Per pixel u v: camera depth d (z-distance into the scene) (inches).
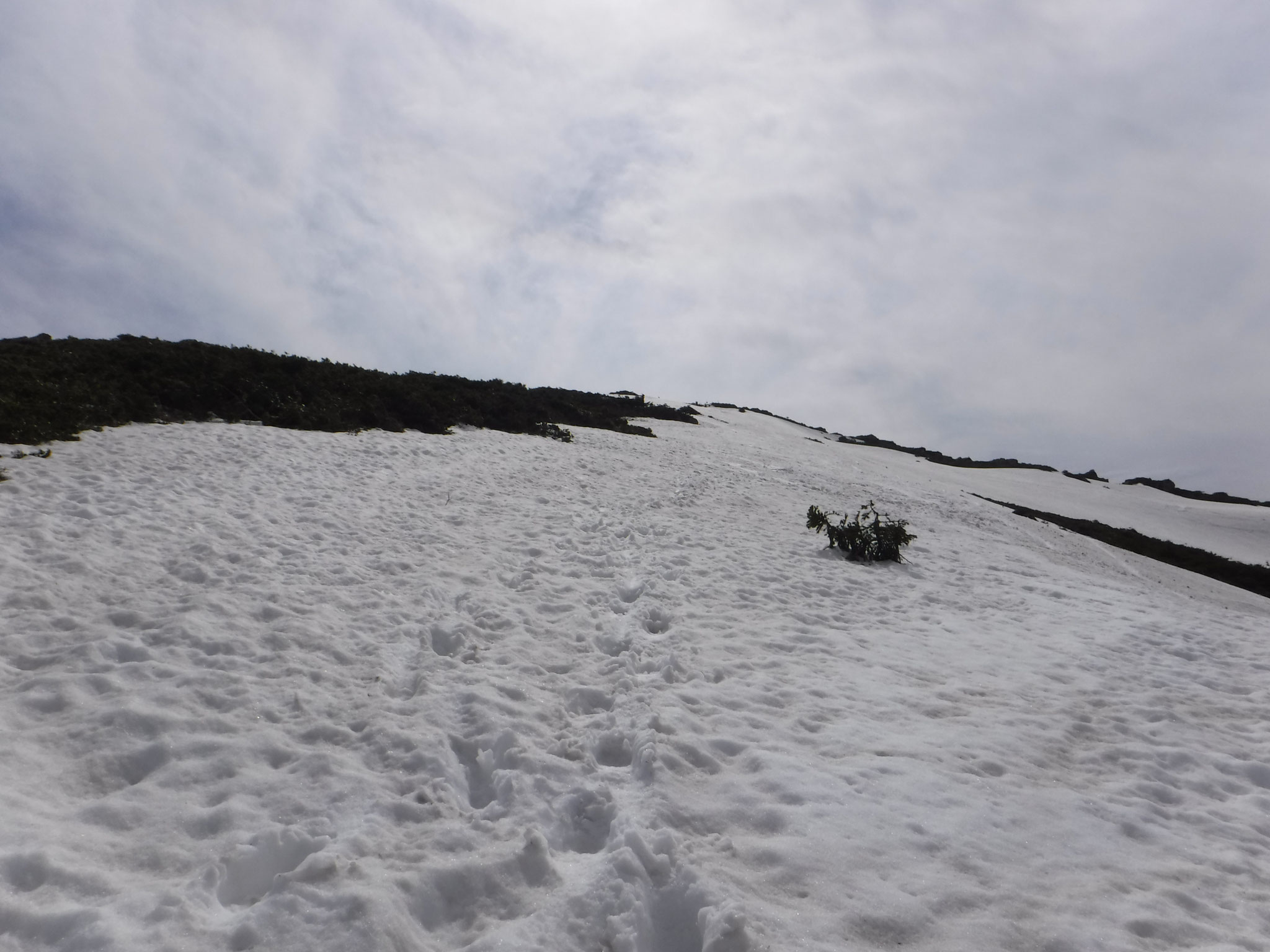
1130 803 190.9
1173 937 135.9
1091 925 136.1
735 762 192.4
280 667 212.8
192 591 256.7
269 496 396.2
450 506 450.3
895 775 189.6
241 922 114.7
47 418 453.1
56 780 150.4
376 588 292.5
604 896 130.0
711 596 352.2
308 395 687.7
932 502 949.8
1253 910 148.6
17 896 115.6
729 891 133.7
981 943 128.7
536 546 387.5
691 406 1881.2
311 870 126.0
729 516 577.3
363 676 215.6
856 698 246.7
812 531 567.8
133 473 393.4
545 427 890.7
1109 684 284.7
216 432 523.8
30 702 177.2
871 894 138.6
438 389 906.7
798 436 1700.3
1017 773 200.8
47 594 236.5
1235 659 338.0
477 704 203.5
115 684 189.3
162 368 619.2
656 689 231.6
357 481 467.2
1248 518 1473.9
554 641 265.9
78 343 658.2
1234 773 218.2
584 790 166.4
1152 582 781.3
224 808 146.4
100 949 106.3
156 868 129.7
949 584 459.2
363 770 166.7
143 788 151.3
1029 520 993.5
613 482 632.4
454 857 138.3
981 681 277.6
